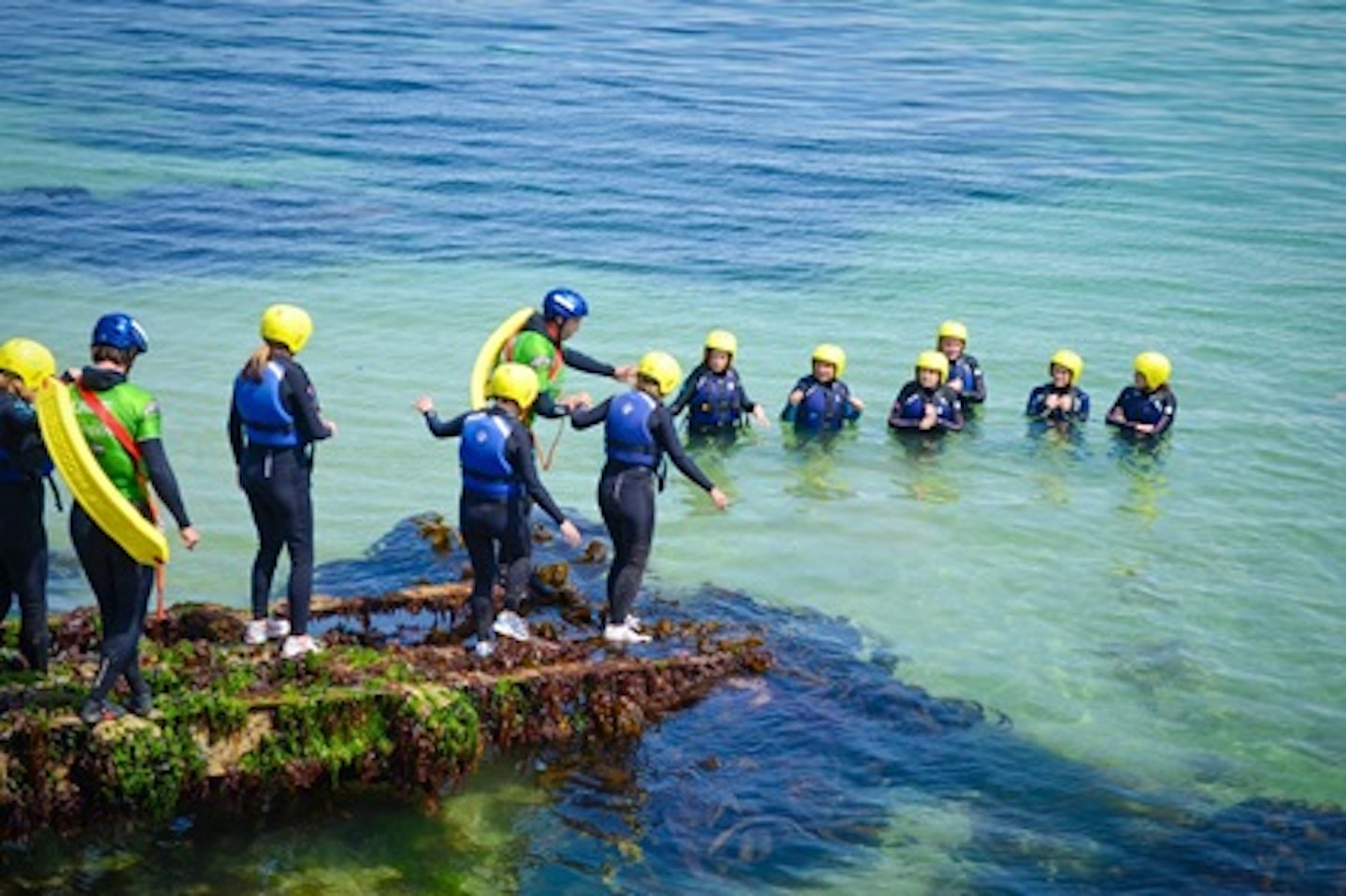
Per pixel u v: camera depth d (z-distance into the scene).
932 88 40.09
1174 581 13.46
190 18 46.59
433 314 20.69
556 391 12.06
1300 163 32.53
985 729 10.77
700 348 19.69
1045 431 17.28
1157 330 21.20
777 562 13.55
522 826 9.44
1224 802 9.96
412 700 9.59
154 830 9.13
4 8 46.91
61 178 27.36
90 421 8.56
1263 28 52.19
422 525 13.79
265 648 10.21
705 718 10.62
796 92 38.69
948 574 13.45
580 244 24.66
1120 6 57.03
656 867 9.11
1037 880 9.08
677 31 48.06
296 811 9.43
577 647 10.87
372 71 38.91
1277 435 17.30
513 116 34.41
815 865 9.16
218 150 30.09
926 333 20.75
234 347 18.88
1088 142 34.12
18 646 10.09
